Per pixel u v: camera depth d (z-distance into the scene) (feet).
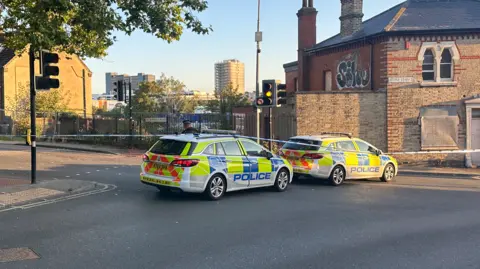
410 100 63.72
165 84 185.16
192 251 20.51
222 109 150.82
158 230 24.18
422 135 63.87
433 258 19.94
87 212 28.53
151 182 33.37
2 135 104.58
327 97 64.39
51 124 102.47
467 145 63.82
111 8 37.45
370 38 65.26
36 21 35.17
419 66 63.41
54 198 33.27
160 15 40.04
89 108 158.61
